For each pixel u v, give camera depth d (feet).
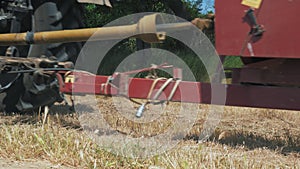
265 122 23.00
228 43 14.40
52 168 13.09
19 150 14.46
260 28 13.98
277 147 15.92
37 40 17.28
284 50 13.79
